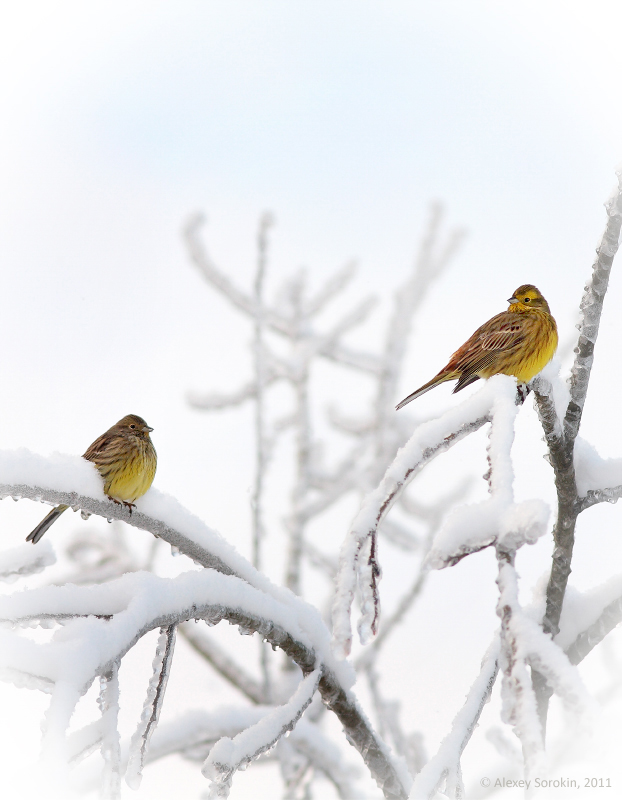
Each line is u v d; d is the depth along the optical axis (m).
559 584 7.18
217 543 7.12
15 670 4.43
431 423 5.02
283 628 6.57
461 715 5.62
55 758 3.79
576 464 7.21
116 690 5.01
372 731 7.19
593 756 3.60
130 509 6.89
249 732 6.07
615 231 6.57
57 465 6.64
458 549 4.14
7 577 7.26
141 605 5.36
